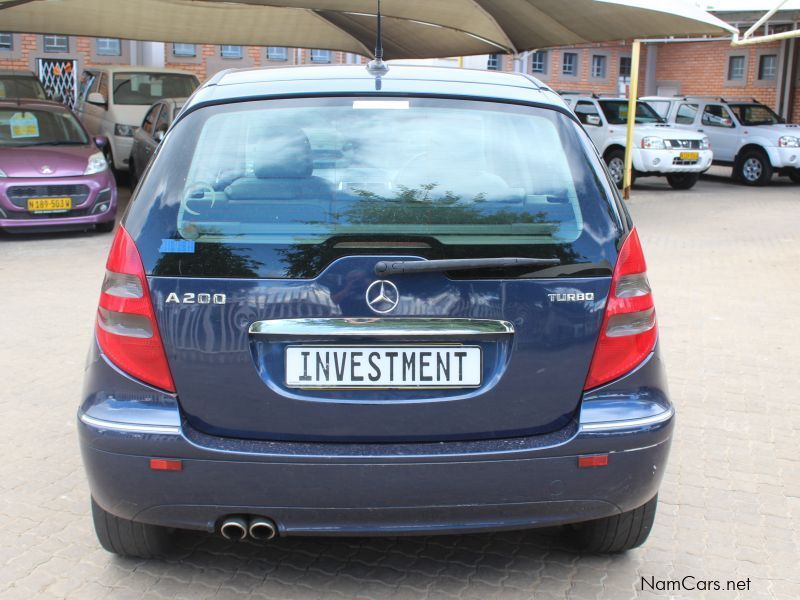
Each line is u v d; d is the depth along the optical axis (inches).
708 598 121.8
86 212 454.9
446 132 115.6
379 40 135.4
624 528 125.3
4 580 124.3
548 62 1064.2
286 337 104.3
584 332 106.7
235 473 103.7
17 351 245.6
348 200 107.2
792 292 342.3
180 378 105.2
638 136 749.3
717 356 248.7
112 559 130.6
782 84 1026.7
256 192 108.3
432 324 104.2
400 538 137.4
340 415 104.6
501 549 134.4
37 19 599.8
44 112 489.4
